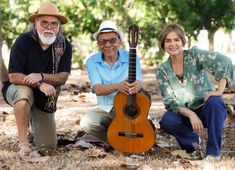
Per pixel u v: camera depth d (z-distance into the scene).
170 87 5.66
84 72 18.58
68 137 6.66
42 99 5.94
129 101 5.56
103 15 17.44
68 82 14.00
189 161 5.32
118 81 5.85
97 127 5.89
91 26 17.97
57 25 5.77
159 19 17.08
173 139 6.57
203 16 16.61
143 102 5.57
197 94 5.59
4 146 6.19
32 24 6.00
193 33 16.84
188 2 16.30
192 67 5.57
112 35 5.75
